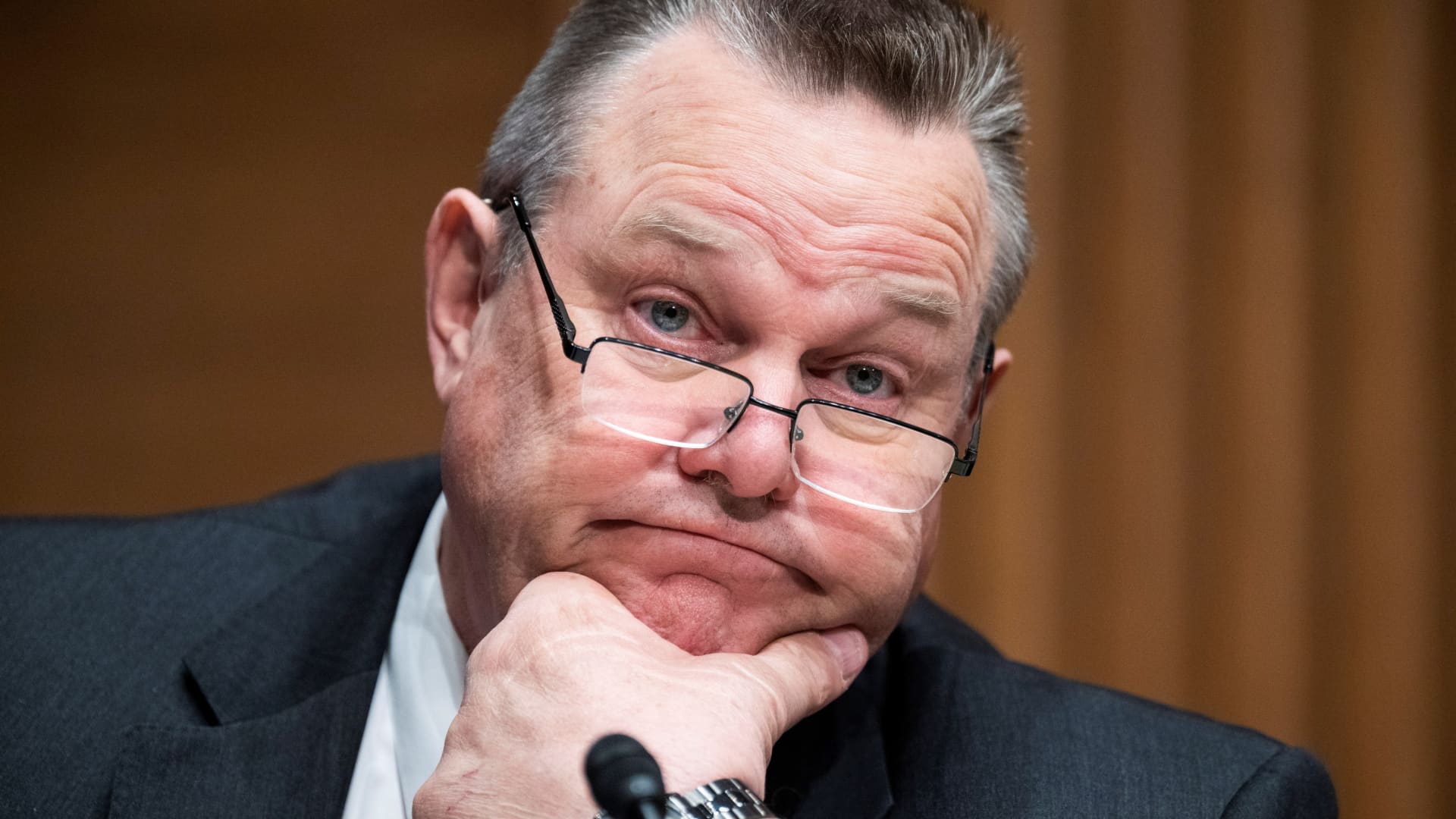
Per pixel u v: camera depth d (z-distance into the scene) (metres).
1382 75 4.32
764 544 1.90
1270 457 4.29
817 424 1.97
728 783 1.66
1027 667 2.56
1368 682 4.28
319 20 4.93
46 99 4.79
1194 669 4.30
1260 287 4.31
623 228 1.91
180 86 4.85
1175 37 4.36
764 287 1.86
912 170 1.94
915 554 2.05
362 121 4.94
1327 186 4.34
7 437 4.72
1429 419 4.30
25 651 2.46
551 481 1.90
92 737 2.31
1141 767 2.28
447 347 2.25
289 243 4.89
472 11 5.01
